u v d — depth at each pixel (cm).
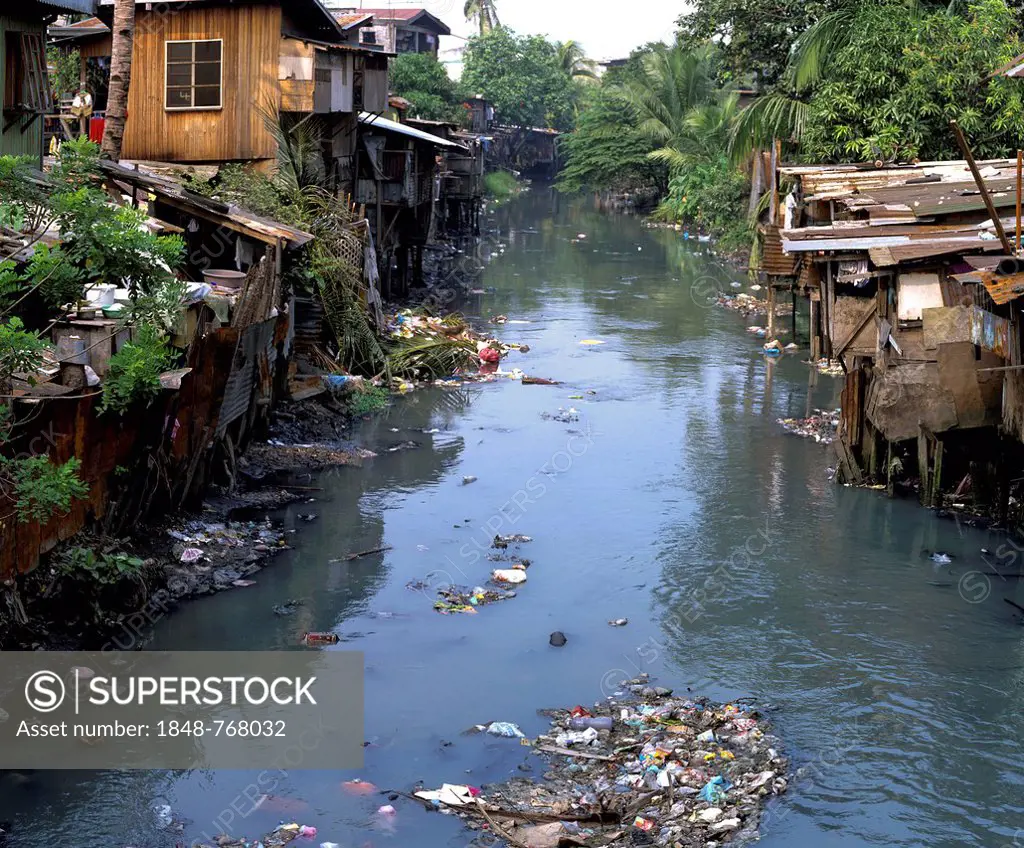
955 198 1577
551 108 7431
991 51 2275
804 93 2947
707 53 5384
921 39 2333
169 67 2208
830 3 2827
